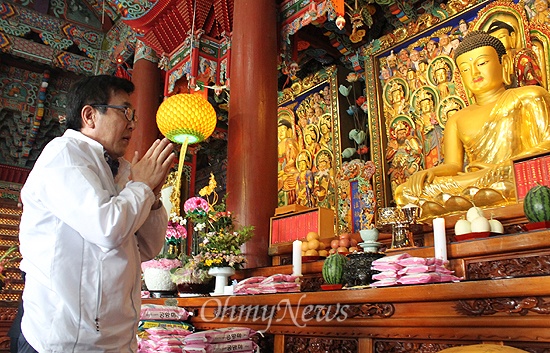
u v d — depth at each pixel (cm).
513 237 379
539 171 520
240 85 748
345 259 448
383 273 355
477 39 771
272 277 459
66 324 188
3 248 1302
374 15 1021
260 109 730
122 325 203
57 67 1502
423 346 301
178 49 1021
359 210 939
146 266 645
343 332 346
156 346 402
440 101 886
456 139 774
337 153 1042
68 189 188
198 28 951
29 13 1458
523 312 257
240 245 616
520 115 709
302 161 1115
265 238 682
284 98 1202
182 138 771
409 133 926
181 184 1376
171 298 532
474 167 721
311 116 1130
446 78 884
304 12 812
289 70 889
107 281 197
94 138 221
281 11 852
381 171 940
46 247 193
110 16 1489
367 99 1000
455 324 284
